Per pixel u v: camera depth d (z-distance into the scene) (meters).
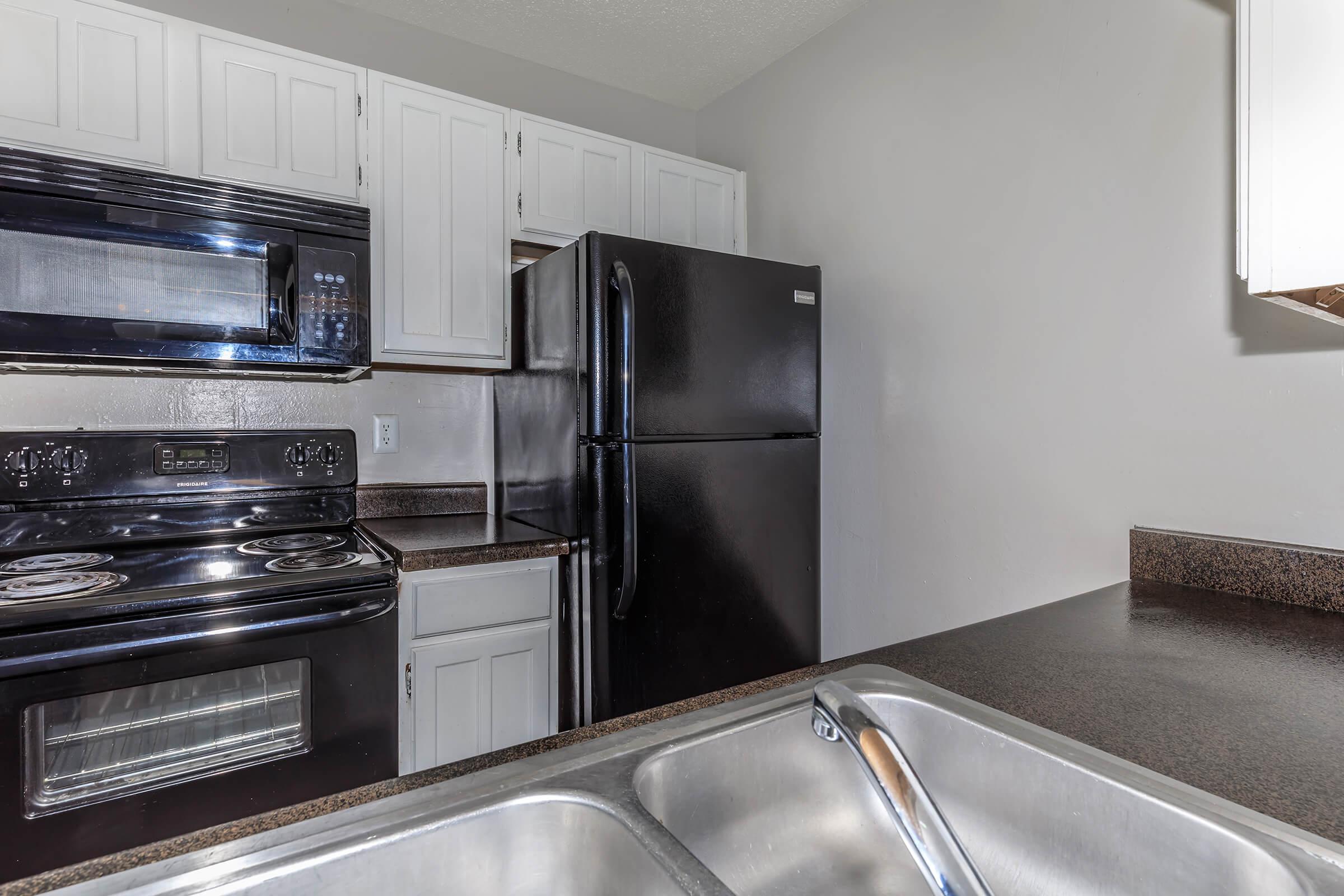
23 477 1.59
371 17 2.15
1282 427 1.23
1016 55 1.66
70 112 1.47
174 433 1.76
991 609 1.73
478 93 2.33
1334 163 0.88
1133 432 1.45
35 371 1.63
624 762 0.61
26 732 1.15
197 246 1.51
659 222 2.32
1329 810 0.54
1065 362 1.57
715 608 1.79
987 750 0.69
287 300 1.61
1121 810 0.59
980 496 1.75
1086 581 1.53
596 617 1.67
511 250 2.09
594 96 2.58
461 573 1.68
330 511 1.98
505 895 0.54
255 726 1.36
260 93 1.67
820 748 0.74
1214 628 1.05
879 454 2.02
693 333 1.75
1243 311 1.28
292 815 0.52
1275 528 1.24
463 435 2.30
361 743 1.44
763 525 1.88
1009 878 0.66
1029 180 1.64
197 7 1.91
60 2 1.47
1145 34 1.42
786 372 1.93
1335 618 1.09
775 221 2.41
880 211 2.02
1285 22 0.91
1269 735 0.67
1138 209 1.43
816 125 2.25
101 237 1.42
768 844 0.70
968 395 1.78
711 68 2.47
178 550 1.66
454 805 0.53
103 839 1.19
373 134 1.81
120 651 1.21
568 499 1.79
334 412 2.10
